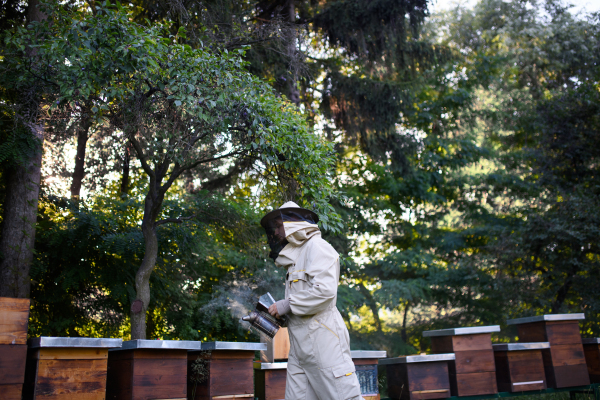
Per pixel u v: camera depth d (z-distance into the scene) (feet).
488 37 58.54
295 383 8.89
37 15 20.74
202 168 26.37
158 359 10.58
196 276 26.84
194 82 14.64
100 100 15.19
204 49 17.11
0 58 18.37
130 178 32.19
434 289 40.86
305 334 8.79
